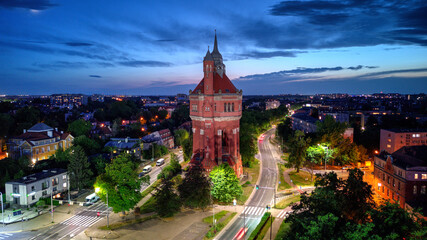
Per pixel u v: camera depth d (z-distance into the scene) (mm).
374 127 180500
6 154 129875
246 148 113188
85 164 94062
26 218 72938
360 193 45344
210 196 72875
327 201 43000
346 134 128000
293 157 107312
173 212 69562
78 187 92625
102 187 69188
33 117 176000
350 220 42219
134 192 71938
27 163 102062
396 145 113750
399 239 34281
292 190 90188
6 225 69875
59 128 179500
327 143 110625
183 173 96688
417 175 71125
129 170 71062
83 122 158125
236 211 74625
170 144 167000
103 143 141000
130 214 75062
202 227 65750
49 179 87500
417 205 68250
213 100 89688
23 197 80875
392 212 35062
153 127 195625
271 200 82000
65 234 64938
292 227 47188
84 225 69625
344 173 107250
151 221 69438
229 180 78688
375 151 125250
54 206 82000
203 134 91438
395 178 77062
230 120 93438
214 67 97188
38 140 116688
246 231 63625
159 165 124188
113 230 65688
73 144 124938
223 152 98562
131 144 133000
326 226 35281
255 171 110750
